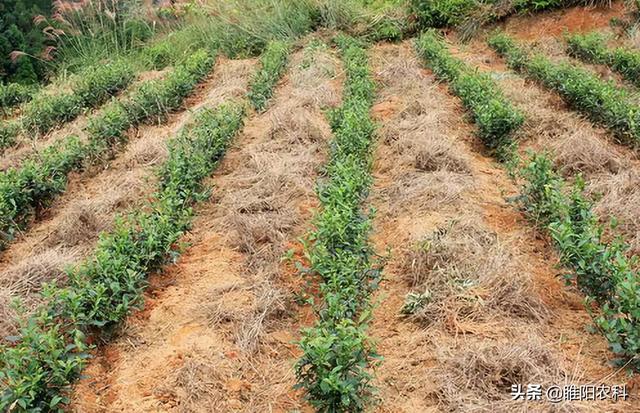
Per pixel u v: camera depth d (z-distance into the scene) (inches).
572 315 176.7
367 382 143.3
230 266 210.1
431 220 220.7
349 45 492.4
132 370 166.6
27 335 146.4
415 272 191.0
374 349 158.6
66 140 306.5
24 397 136.3
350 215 193.2
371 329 177.3
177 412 151.0
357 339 136.9
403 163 270.2
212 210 248.5
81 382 160.6
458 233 206.4
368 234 213.6
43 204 259.9
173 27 598.5
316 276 194.1
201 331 178.9
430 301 178.1
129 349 174.9
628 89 377.4
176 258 206.5
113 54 533.3
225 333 177.2
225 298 190.5
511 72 422.9
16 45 508.4
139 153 298.7
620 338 156.2
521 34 515.2
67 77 484.1
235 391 157.4
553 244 203.2
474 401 145.7
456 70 375.6
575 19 498.6
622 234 210.1
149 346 175.9
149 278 201.3
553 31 502.0
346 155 254.7
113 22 561.3
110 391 159.8
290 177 258.2
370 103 350.6
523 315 174.7
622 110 288.4
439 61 407.2
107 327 175.2
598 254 170.2
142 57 532.1
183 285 201.0
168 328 181.5
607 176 250.7
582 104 319.0
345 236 187.6
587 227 178.9
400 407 149.3
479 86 324.5
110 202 251.6
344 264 173.8
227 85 411.8
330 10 553.0
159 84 384.5
